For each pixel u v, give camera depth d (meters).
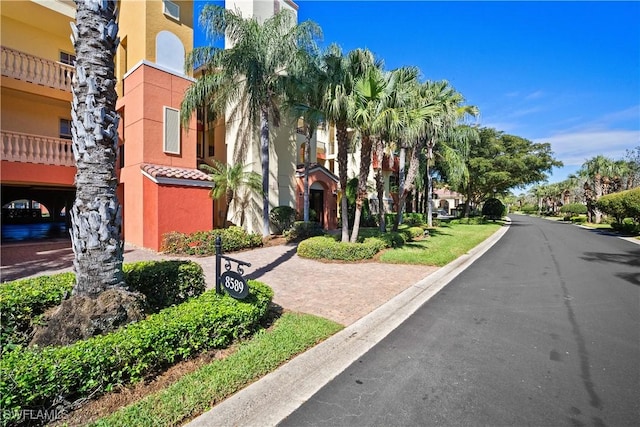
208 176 13.05
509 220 39.81
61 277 4.82
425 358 3.95
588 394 3.21
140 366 3.06
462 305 6.04
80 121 3.76
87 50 3.74
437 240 15.09
